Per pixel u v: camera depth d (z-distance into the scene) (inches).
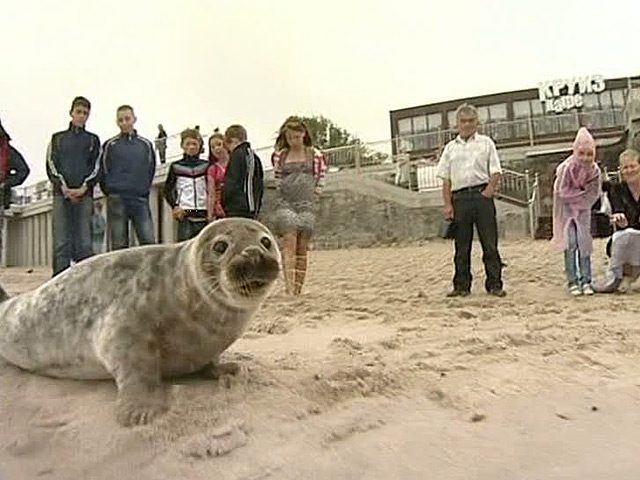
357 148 1242.6
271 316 257.0
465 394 130.8
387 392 134.0
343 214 1146.0
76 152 327.6
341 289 388.5
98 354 131.2
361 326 227.3
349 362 156.0
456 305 280.7
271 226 343.0
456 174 316.5
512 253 583.2
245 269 124.6
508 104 1652.3
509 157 1275.8
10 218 1344.7
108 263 140.5
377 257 690.8
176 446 109.3
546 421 117.6
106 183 335.0
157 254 138.3
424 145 1289.4
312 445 108.6
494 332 197.9
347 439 111.2
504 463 101.0
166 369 136.5
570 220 314.7
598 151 1245.7
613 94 1578.5
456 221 318.3
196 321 131.2
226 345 138.4
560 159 1241.4
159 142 1019.9
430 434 112.3
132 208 338.0
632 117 1123.9
